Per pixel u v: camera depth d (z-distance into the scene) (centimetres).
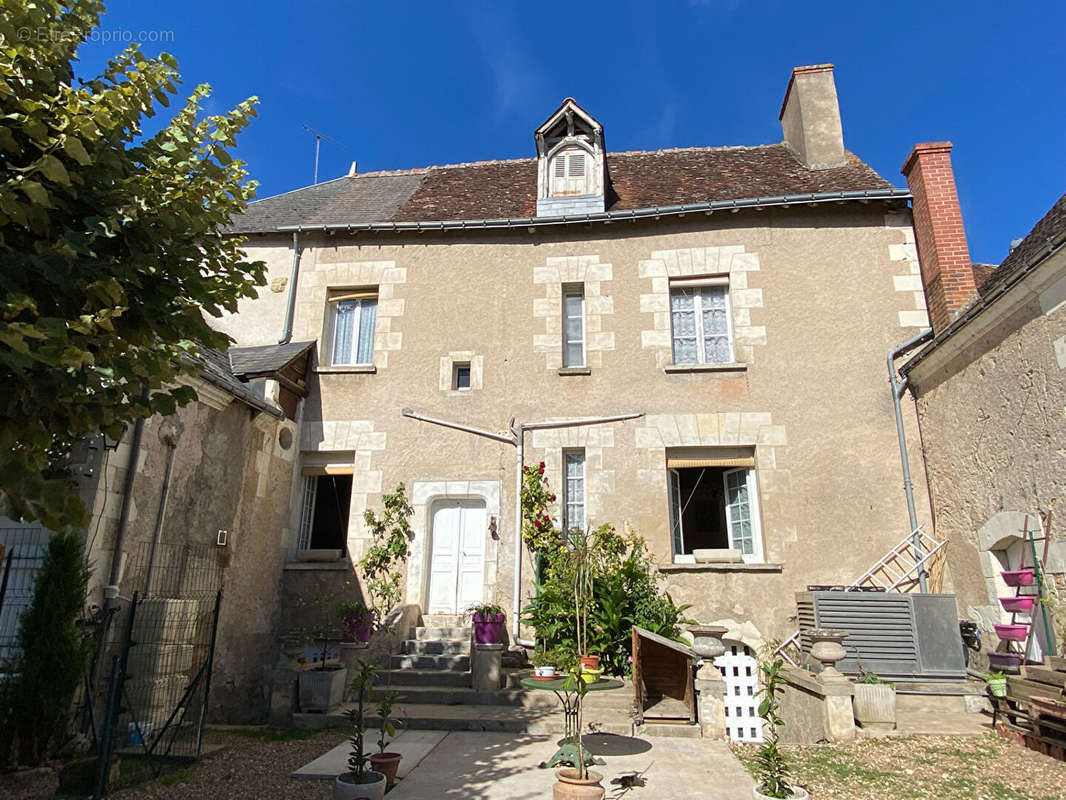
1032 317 707
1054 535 678
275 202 1331
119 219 418
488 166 1417
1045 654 682
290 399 1030
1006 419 757
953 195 988
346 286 1125
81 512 378
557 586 877
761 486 965
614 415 1014
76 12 443
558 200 1135
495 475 1012
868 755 600
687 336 1062
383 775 500
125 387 418
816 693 694
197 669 753
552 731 691
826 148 1200
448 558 999
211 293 455
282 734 709
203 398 801
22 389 355
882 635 802
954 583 876
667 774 548
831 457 965
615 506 979
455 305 1093
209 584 802
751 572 930
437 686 831
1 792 505
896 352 989
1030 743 613
